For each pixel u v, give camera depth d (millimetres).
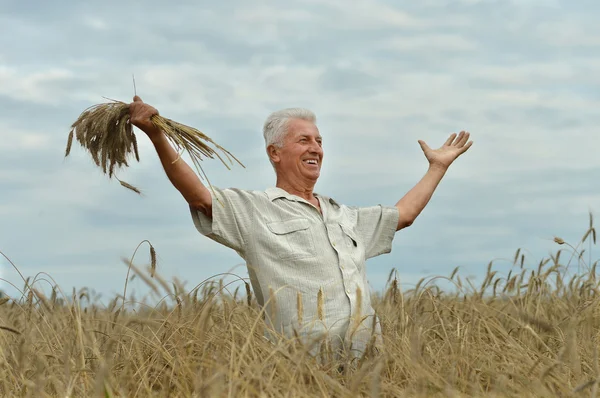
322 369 4965
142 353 5305
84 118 5777
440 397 4465
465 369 5121
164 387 4602
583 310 6102
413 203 6496
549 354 5641
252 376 4289
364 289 5875
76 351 5121
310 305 5633
